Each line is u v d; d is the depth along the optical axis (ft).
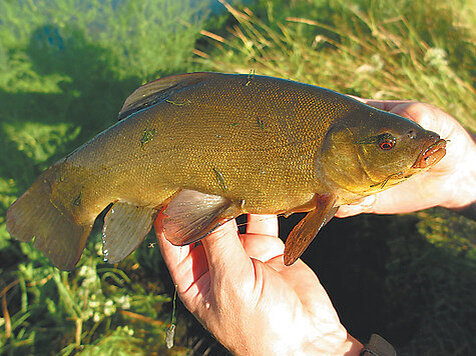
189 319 1.77
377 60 2.49
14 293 1.80
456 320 1.70
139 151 1.20
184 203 1.18
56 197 1.28
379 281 1.86
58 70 2.10
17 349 1.61
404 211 1.72
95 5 2.26
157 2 2.47
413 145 1.12
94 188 1.25
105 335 1.68
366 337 1.76
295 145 1.15
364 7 2.80
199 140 1.17
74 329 1.67
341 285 1.89
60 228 1.29
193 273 1.31
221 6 3.14
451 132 1.53
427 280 1.83
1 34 2.08
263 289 1.19
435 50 2.46
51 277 1.75
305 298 1.31
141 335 1.73
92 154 1.24
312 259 1.96
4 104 2.02
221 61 2.57
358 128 1.13
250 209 1.20
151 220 1.25
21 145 2.02
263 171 1.16
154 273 1.92
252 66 2.47
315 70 2.49
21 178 1.96
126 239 1.25
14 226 1.27
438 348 1.65
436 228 2.00
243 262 1.20
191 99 1.19
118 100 2.08
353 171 1.15
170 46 2.40
